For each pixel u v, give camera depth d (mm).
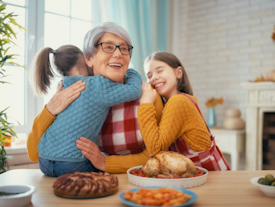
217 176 958
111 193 741
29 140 1070
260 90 2855
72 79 1035
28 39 2404
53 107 994
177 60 1385
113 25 1053
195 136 1139
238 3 3295
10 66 2330
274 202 677
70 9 2688
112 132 1114
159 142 1036
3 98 2309
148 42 3033
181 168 824
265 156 2879
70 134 960
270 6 3090
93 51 1051
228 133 2922
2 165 1716
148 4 3062
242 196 724
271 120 2859
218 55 3445
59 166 962
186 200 632
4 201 618
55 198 710
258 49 3168
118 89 1010
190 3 3658
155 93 1112
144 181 805
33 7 2432
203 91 3551
